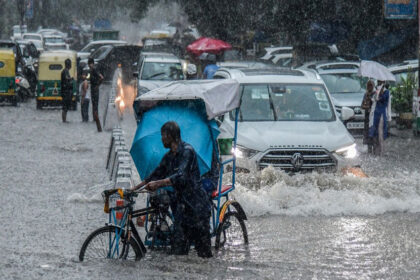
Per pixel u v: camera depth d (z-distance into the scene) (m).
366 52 72.25
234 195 23.50
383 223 21.98
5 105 67.50
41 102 64.00
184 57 96.25
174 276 16.00
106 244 17.34
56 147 41.00
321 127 26.72
